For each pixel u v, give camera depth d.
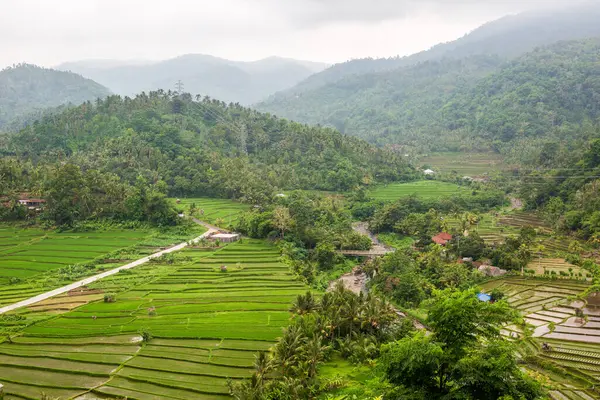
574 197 193.75
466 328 44.78
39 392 77.62
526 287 132.25
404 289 128.38
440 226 184.00
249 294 122.75
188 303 116.25
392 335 98.12
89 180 194.88
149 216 186.88
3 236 166.25
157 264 145.75
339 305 100.31
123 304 114.62
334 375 85.44
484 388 41.19
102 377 83.00
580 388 82.56
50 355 89.25
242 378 81.88
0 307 111.00
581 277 134.25
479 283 137.00
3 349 91.44
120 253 154.88
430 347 42.62
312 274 140.50
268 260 150.62
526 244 152.38
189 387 78.81
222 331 100.19
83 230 177.50
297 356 81.81
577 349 96.00
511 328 108.06
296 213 180.62
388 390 45.62
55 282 128.00
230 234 176.50
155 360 88.44
